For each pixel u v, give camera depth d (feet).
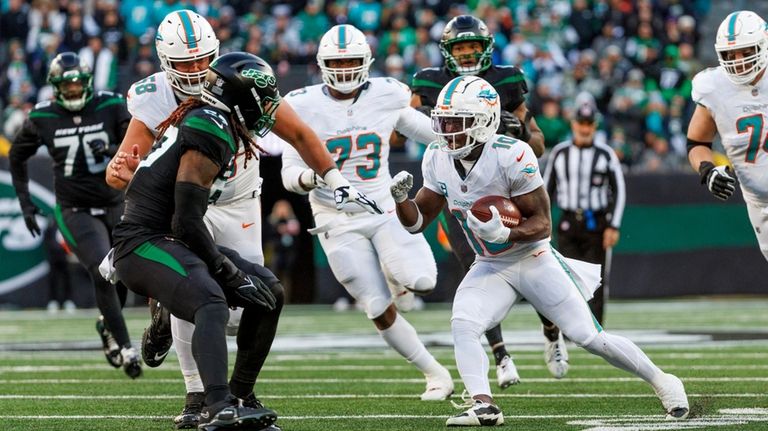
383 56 190.39
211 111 50.65
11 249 159.02
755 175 67.97
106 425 59.16
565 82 186.39
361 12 195.42
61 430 57.21
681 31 202.69
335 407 66.49
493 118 57.21
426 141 75.87
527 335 118.62
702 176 67.67
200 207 50.29
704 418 59.00
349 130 73.61
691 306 159.53
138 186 52.26
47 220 157.07
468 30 76.59
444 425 58.13
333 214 73.92
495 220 55.62
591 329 58.13
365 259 73.51
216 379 49.42
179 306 50.52
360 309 164.25
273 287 53.62
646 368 58.54
